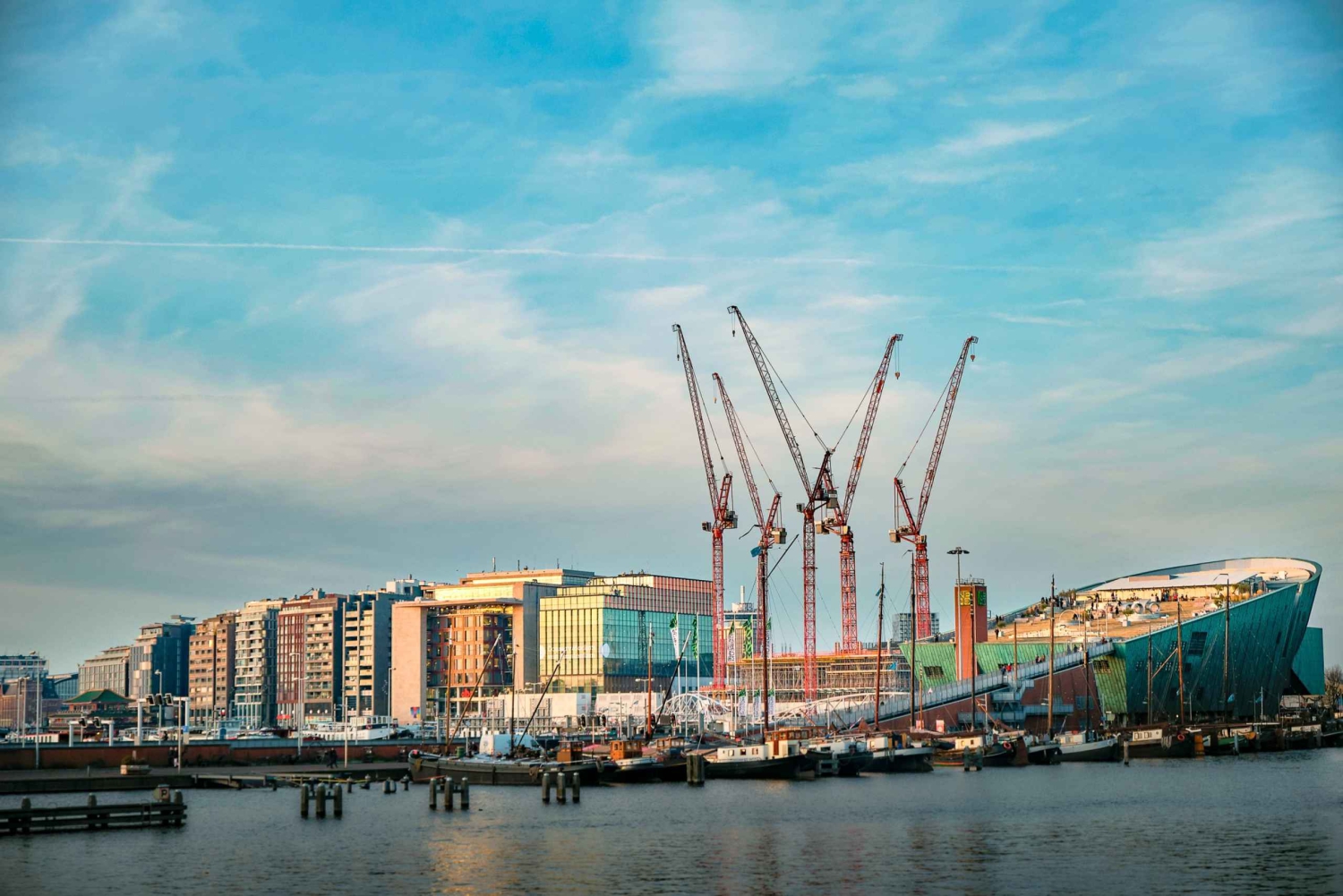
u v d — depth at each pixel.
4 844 114.75
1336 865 98.88
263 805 151.62
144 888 93.69
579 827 126.88
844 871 98.69
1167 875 95.38
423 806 149.12
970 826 124.50
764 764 187.50
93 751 188.25
